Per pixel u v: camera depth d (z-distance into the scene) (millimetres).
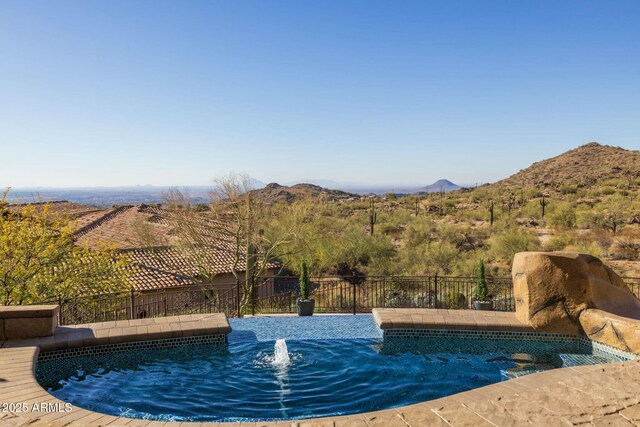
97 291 14016
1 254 12328
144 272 19188
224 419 5520
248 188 18406
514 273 9148
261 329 9469
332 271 25438
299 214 21156
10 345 7160
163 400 6109
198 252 19625
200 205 19797
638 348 7246
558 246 24656
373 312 9633
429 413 4090
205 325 8453
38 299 12531
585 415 3969
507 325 8570
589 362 7496
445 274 22172
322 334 9102
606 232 28109
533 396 4410
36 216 13336
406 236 31312
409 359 7770
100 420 4355
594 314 8055
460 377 6988
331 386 6617
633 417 3916
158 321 8672
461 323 8719
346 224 33750
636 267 19688
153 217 27734
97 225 25594
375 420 3992
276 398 6191
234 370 7266
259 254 21062
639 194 46500
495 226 33469
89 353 7625
